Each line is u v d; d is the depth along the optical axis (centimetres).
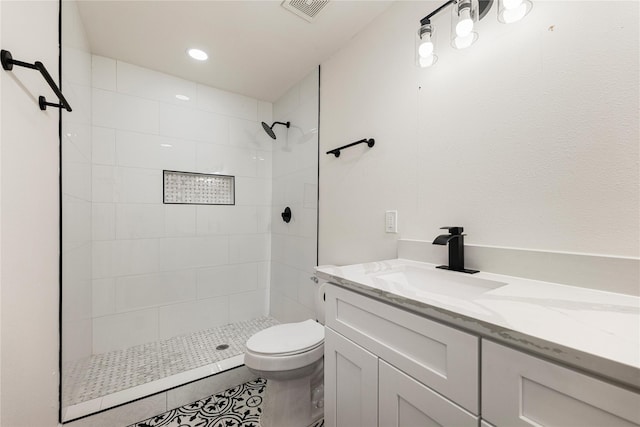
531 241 91
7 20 70
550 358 47
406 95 135
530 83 92
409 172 133
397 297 72
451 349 61
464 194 110
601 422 42
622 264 72
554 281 84
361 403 86
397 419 73
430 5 124
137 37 170
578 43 82
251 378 179
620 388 40
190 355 190
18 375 76
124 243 199
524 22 94
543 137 89
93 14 149
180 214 221
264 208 264
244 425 140
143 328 205
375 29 153
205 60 196
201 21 155
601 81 77
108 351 192
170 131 216
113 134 194
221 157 240
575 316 56
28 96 84
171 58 193
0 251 66
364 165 158
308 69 207
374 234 152
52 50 106
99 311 189
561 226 85
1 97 67
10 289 71
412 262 124
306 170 213
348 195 171
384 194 146
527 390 49
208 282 234
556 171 86
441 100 119
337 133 180
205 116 232
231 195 248
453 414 60
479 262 103
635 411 39
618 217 74
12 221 73
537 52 90
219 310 240
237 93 248
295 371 129
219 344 207
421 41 111
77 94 147
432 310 64
